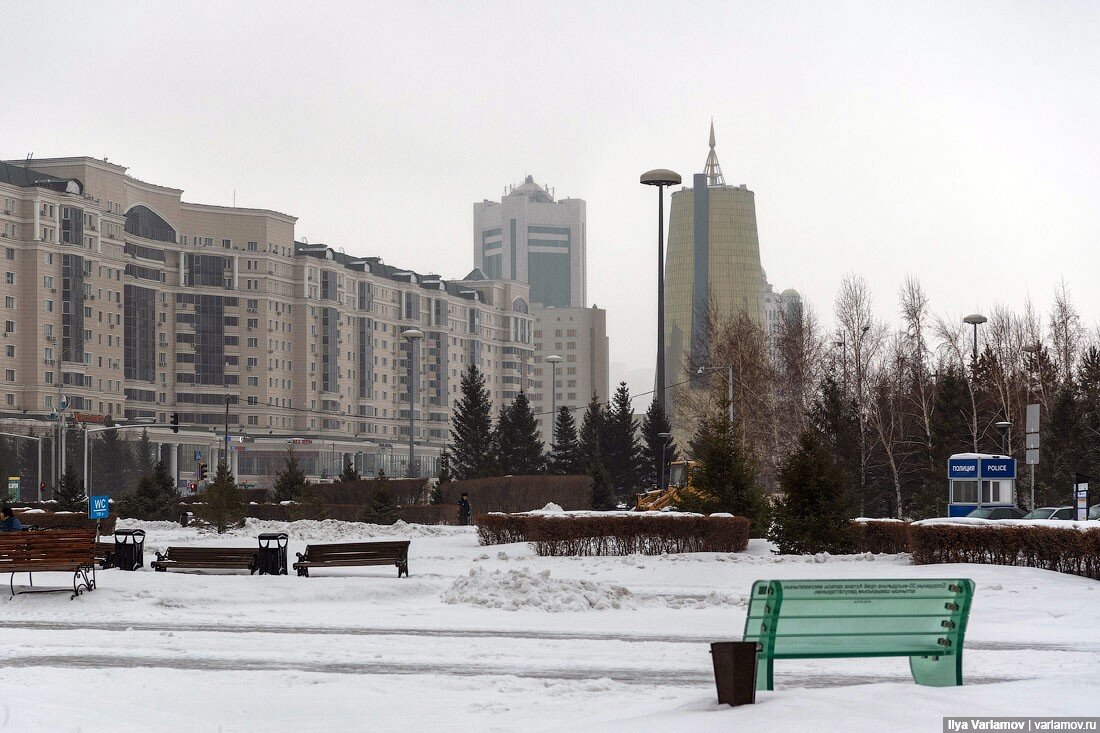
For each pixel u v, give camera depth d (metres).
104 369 155.12
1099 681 10.10
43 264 146.12
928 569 27.50
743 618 20.05
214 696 11.77
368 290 190.88
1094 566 26.16
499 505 69.94
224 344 173.75
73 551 22.00
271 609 21.27
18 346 144.88
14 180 147.38
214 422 172.50
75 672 13.01
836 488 34.34
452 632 17.91
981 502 40.03
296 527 51.44
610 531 34.72
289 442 163.62
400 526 52.69
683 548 34.72
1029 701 9.15
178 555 27.34
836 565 30.23
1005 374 73.88
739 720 8.81
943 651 10.36
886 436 67.44
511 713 10.87
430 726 10.25
